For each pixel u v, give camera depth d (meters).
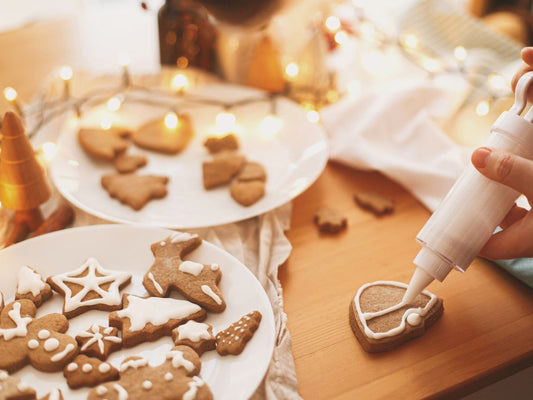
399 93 0.73
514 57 0.85
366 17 0.93
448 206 0.47
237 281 0.52
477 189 0.46
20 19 1.08
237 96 0.76
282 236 0.59
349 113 0.75
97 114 0.72
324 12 0.85
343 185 0.68
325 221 0.61
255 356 0.47
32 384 0.45
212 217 0.60
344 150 0.69
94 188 0.63
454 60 0.85
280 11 0.58
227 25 0.58
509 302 0.54
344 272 0.57
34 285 0.50
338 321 0.52
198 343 0.47
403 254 0.59
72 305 0.49
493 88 0.78
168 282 0.51
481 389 0.51
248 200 0.62
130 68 0.83
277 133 0.72
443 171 0.66
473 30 0.89
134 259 0.54
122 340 0.47
